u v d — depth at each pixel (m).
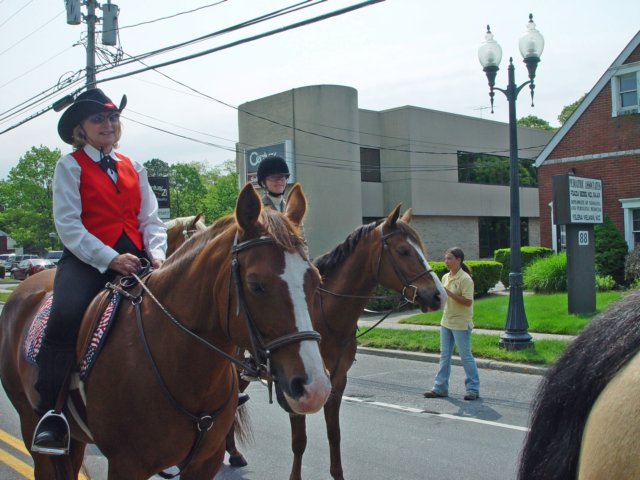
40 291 4.15
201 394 3.02
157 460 3.06
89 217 3.50
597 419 1.17
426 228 34.16
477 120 36.81
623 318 1.29
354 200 27.45
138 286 3.33
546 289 18.42
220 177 85.94
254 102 28.75
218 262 2.94
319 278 2.78
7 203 67.75
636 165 19.44
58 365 3.24
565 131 21.22
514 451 5.81
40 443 3.08
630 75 19.59
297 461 4.77
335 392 4.95
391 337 12.74
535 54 10.64
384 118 33.34
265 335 2.61
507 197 38.97
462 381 9.32
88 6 15.20
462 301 8.05
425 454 5.78
